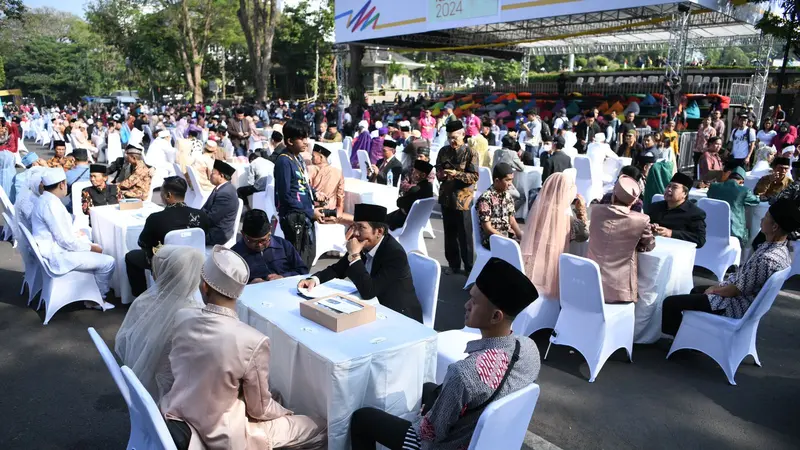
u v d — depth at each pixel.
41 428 3.58
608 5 12.48
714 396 4.12
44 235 5.07
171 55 48.53
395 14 17.94
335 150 12.52
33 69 60.25
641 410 3.91
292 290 3.63
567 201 4.85
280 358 3.03
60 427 3.59
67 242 5.12
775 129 14.88
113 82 64.81
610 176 11.45
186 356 2.45
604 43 26.28
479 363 2.20
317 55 46.44
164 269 2.84
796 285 6.56
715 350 4.35
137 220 5.62
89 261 5.25
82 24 70.81
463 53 27.42
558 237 4.82
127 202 6.14
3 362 4.43
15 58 59.97
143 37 48.28
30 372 4.29
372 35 19.00
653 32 21.36
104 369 4.36
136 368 2.79
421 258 4.11
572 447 3.48
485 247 5.89
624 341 4.51
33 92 59.94
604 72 29.02
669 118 14.14
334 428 2.66
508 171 5.70
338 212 7.08
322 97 45.81
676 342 4.61
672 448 3.49
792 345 5.00
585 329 4.39
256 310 3.24
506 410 2.12
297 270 4.47
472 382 2.18
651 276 4.67
